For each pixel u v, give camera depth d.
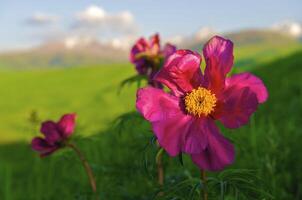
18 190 1.05
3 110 4.37
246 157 0.76
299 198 0.72
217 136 0.30
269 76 3.07
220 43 0.32
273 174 0.70
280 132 0.98
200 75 0.32
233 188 0.31
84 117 2.79
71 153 0.51
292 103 1.33
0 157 1.82
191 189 0.31
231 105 0.30
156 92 0.31
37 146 0.50
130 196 0.51
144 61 0.58
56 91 5.61
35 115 0.79
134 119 0.45
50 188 0.91
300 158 0.81
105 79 5.95
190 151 0.30
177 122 0.31
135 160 0.51
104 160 0.76
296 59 3.65
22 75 7.69
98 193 0.50
